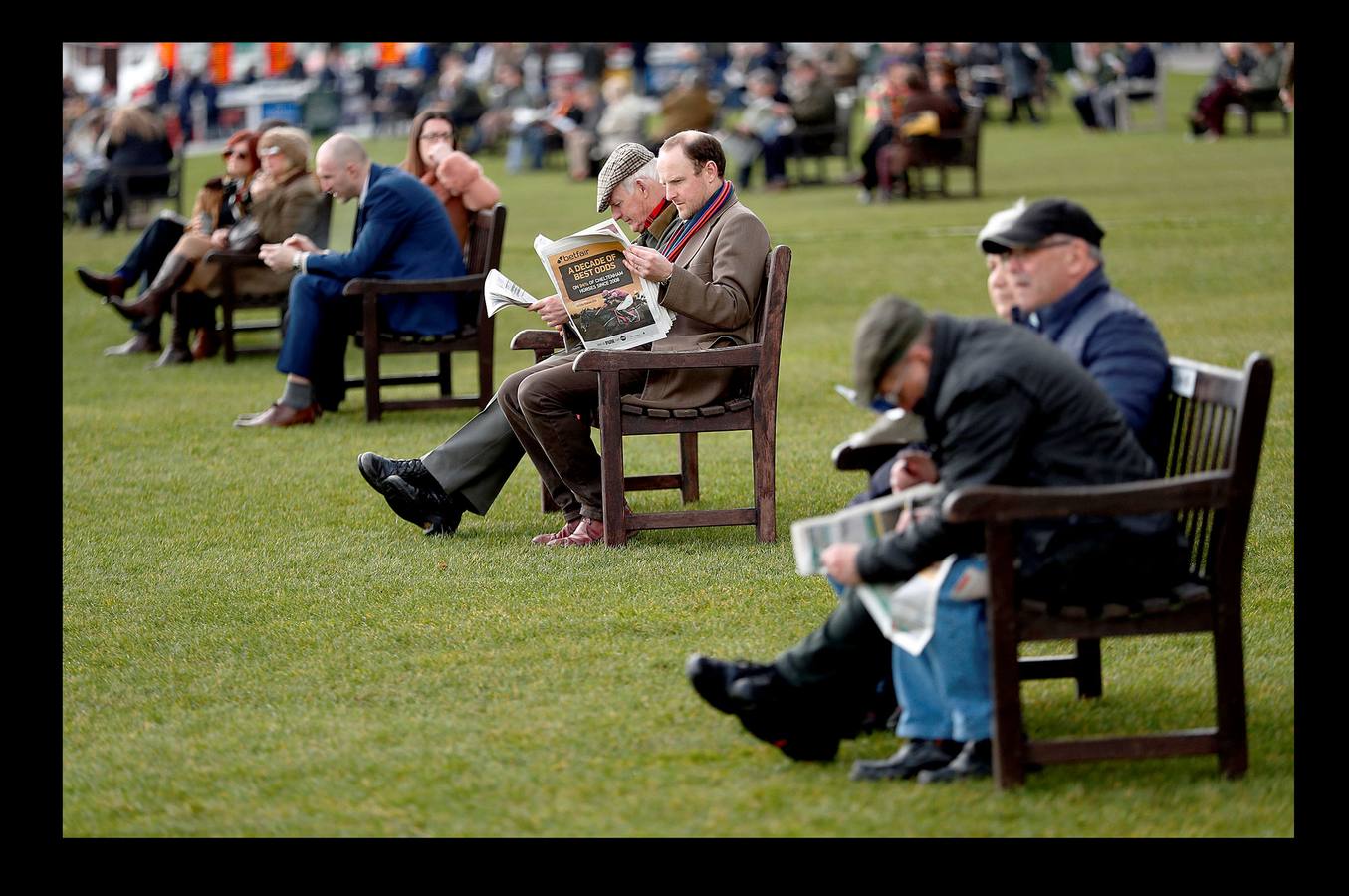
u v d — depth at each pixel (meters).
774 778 9.09
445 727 10.03
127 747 9.95
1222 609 8.60
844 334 28.59
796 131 56.44
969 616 8.68
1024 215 9.63
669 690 10.57
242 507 16.55
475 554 14.32
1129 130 67.75
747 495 16.39
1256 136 61.06
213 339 27.17
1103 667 10.91
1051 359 8.57
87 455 19.25
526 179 65.81
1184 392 9.31
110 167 46.47
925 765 8.93
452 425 20.80
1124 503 8.32
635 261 13.54
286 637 12.09
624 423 14.00
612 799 8.87
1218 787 8.70
